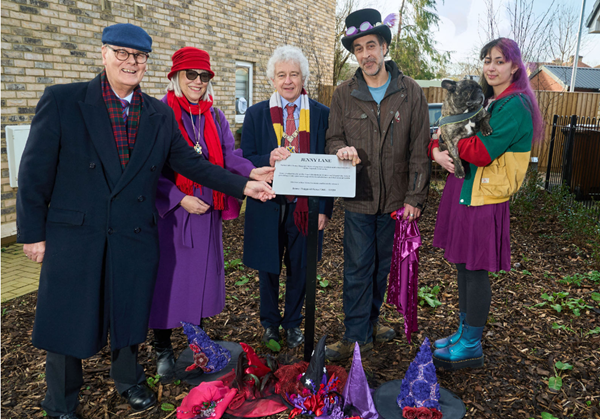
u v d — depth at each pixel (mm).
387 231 2840
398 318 3490
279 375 2494
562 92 12125
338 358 2816
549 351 2951
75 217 1975
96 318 2035
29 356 2924
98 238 2021
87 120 1975
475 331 2664
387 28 2488
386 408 2285
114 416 2291
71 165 1979
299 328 3162
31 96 5188
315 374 2219
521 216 6664
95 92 2027
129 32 1965
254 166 2729
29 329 3324
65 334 2016
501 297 3902
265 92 9820
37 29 5156
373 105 2627
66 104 1955
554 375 2658
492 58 2398
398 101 2596
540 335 3193
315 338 3176
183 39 7465
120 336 2131
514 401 2410
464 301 2791
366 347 2883
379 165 2648
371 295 2828
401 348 3023
